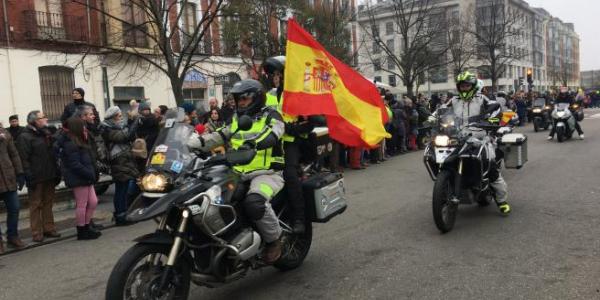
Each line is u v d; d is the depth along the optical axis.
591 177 9.26
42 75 16.59
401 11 24.45
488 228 6.21
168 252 3.78
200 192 3.79
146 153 8.48
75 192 7.19
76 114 8.23
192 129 4.21
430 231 6.23
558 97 16.89
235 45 17.61
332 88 5.03
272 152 4.48
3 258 6.61
